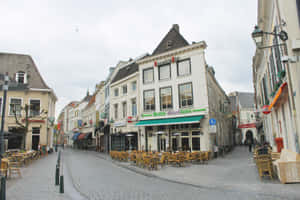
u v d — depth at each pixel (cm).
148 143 2280
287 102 1090
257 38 816
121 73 3038
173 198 650
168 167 1354
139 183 903
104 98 3547
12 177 1044
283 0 826
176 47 2261
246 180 865
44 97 2853
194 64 2066
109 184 886
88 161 1938
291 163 745
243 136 4978
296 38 792
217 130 2388
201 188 783
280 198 588
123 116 2798
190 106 2044
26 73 2862
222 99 3197
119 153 1855
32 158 1817
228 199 615
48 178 1021
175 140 2080
